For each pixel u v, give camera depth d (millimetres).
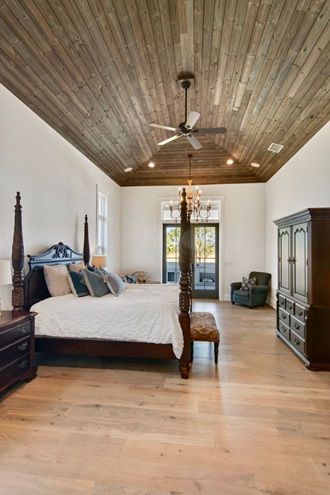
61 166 4719
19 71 3180
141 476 1783
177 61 3684
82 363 3537
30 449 2008
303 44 2984
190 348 3344
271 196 7223
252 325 5312
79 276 3949
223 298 7891
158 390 2875
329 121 4113
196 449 2025
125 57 3441
